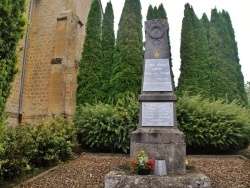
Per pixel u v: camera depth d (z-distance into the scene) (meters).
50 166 7.59
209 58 14.69
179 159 6.24
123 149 9.09
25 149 6.75
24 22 5.70
